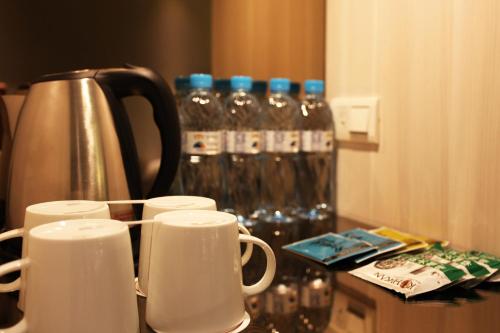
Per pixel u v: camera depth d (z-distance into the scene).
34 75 1.07
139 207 0.74
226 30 1.30
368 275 0.69
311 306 0.59
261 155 1.08
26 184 0.68
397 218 0.91
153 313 0.48
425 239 0.81
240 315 0.49
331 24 1.07
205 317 0.46
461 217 0.77
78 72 0.71
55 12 1.08
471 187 0.75
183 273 0.46
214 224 0.46
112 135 0.71
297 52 1.17
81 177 0.67
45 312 0.41
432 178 0.82
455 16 0.76
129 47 1.17
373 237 0.83
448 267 0.65
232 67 1.30
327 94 1.10
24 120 0.70
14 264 0.42
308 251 0.79
